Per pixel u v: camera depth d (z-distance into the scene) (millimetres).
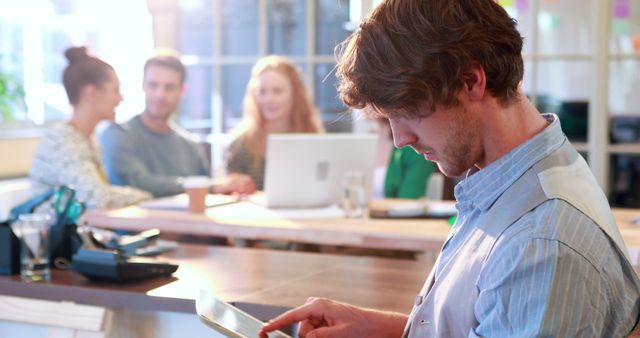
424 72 1048
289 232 2660
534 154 1095
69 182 3141
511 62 1080
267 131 3666
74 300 1883
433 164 3492
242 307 1737
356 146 3098
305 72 4383
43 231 1979
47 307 1787
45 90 4844
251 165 3660
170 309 1790
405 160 3521
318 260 2236
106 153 3613
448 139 1099
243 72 4531
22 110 4672
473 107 1088
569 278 981
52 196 2195
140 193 3295
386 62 1071
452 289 1133
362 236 2578
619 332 1021
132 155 3631
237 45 4535
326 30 4332
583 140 3984
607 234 1055
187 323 1910
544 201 1053
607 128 3943
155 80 3709
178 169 3809
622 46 3895
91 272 1925
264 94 3607
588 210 1058
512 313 1004
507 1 4023
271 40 4453
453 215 2863
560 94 3988
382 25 1082
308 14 4348
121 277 1896
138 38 4855
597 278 994
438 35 1048
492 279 1038
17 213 2205
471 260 1113
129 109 5020
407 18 1065
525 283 997
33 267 1976
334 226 2674
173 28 4691
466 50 1046
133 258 1980
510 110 1106
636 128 3900
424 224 2723
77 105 3299
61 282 1933
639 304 1067
